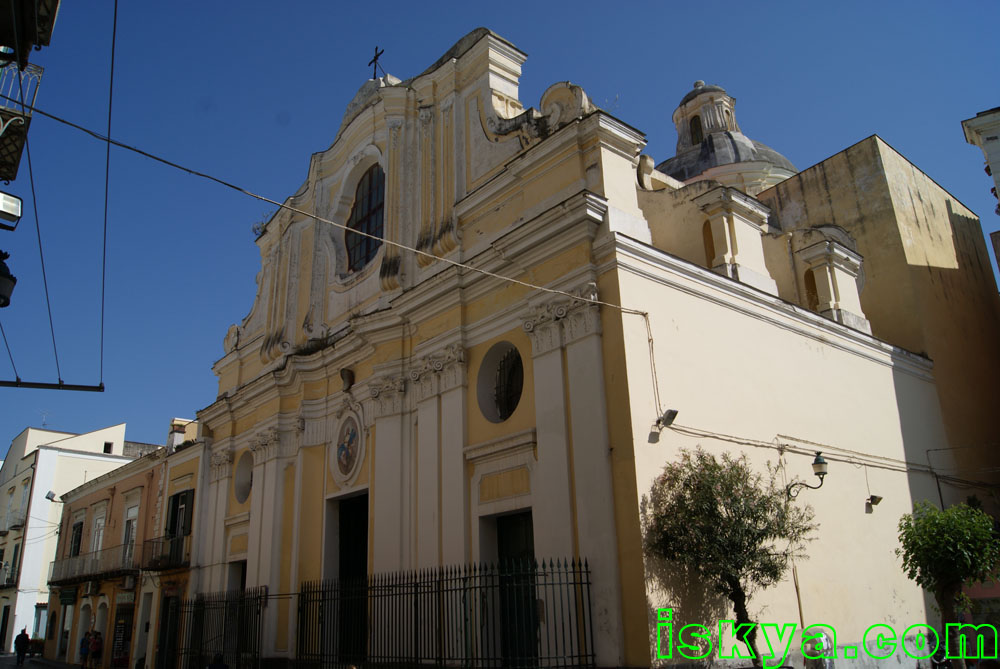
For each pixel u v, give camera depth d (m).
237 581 20.33
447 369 14.34
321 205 20.72
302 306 20.52
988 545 11.28
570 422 11.65
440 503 13.73
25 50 8.58
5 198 8.88
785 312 14.67
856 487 14.92
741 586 10.65
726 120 30.17
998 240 21.77
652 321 11.83
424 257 15.99
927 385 18.56
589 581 10.65
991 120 18.48
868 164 20.94
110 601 27.69
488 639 12.12
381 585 14.37
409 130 17.69
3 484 46.19
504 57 16.16
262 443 19.50
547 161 13.48
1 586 40.53
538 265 12.88
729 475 10.70
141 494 27.45
